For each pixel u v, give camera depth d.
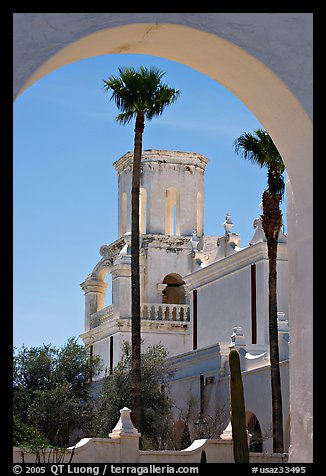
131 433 20.22
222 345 33.78
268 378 30.48
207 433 32.06
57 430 36.19
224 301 39.78
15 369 39.22
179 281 51.50
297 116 10.80
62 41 9.88
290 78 10.61
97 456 19.75
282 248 36.53
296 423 10.95
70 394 38.88
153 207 51.16
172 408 37.12
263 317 36.19
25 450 18.42
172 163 51.78
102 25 10.01
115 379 35.81
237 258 38.41
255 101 11.31
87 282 53.41
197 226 52.06
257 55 10.52
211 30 10.37
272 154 29.06
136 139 28.91
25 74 9.73
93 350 51.59
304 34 10.67
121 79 28.89
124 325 47.97
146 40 10.62
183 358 36.66
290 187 11.46
